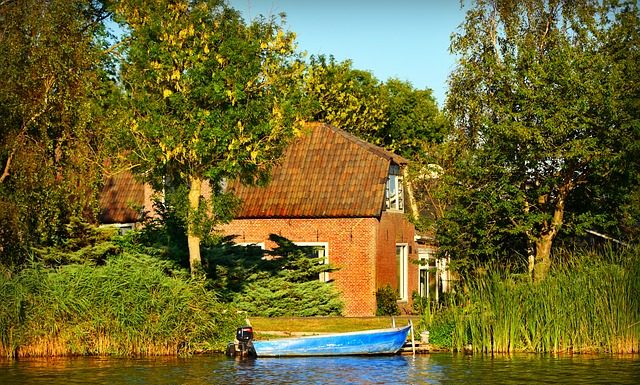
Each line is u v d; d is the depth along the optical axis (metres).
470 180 49.28
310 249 55.59
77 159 46.00
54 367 35.56
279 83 44.97
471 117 53.91
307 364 36.62
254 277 51.62
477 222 48.53
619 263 39.03
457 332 40.31
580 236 50.72
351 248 57.19
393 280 59.56
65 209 46.53
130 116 43.62
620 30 48.97
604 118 46.25
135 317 39.06
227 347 39.28
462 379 32.47
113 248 46.88
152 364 36.50
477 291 40.28
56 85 46.28
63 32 46.31
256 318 48.44
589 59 47.31
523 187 49.41
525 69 49.44
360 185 57.84
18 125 45.81
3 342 38.31
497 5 55.84
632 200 48.62
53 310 38.81
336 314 52.72
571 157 46.25
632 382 31.55
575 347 38.53
